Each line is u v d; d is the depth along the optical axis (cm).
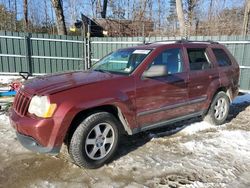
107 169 348
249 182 322
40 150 318
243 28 1596
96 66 470
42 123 307
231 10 2131
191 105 465
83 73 411
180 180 324
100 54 1317
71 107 314
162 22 2375
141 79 384
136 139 451
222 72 523
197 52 487
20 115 339
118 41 1245
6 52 1176
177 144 433
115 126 360
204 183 318
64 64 1295
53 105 310
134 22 2186
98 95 338
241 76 954
